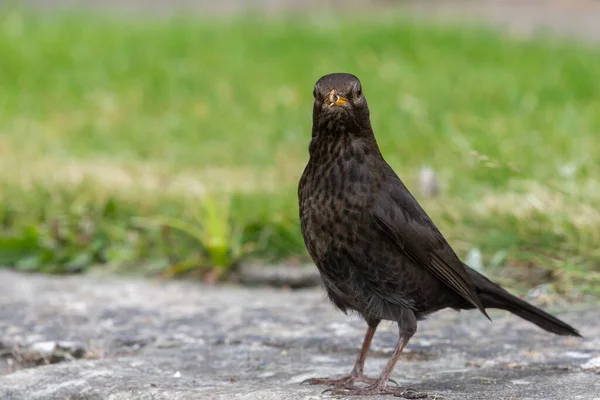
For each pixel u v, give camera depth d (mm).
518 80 20172
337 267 7613
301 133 16812
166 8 37688
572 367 7957
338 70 21781
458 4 37875
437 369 8086
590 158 13188
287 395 7129
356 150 7574
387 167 7828
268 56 23688
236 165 15039
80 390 7594
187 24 28438
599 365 7953
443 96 19016
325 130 7574
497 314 9547
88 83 21172
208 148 16016
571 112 16328
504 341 8719
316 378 7695
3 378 7934
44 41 24688
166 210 12438
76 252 11766
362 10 37062
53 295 10500
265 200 12430
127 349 8789
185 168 14828
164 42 24938
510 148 14297
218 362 8320
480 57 22969
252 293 10680
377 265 7555
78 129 17609
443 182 12906
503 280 10258
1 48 23688
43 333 9148
